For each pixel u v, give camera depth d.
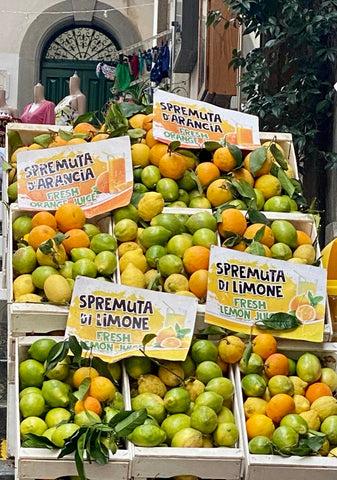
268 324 2.87
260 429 2.62
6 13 13.84
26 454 2.44
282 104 5.06
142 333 2.80
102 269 2.97
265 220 3.20
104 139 3.33
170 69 10.74
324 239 5.06
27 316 2.83
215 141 3.47
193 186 3.38
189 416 2.67
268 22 5.10
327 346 2.96
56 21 13.93
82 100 8.92
